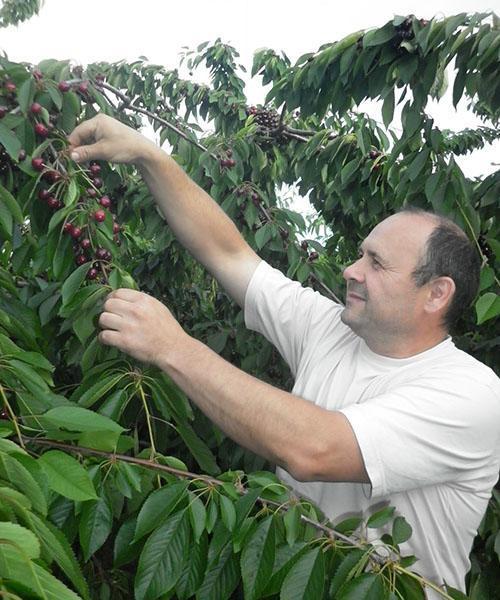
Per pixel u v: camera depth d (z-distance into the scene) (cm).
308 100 238
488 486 137
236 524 101
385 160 249
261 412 115
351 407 120
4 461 76
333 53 209
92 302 131
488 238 205
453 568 137
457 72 201
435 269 137
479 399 126
